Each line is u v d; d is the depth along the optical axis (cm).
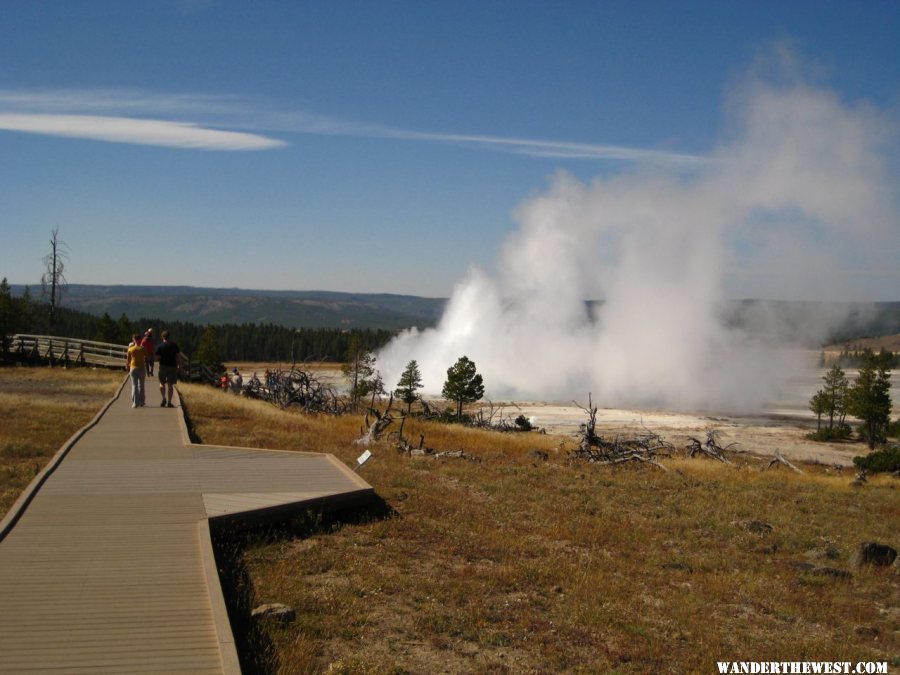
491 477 1927
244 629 769
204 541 955
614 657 807
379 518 1286
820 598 1088
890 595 1120
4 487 1256
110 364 3925
